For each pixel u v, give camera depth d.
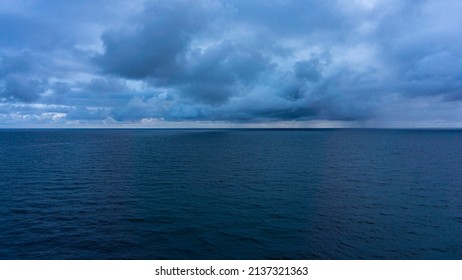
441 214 26.80
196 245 20.52
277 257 19.08
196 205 29.22
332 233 22.56
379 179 41.69
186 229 23.14
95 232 22.44
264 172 47.72
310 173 46.59
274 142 128.25
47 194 33.06
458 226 24.06
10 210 27.30
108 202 30.09
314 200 31.00
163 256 19.06
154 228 23.31
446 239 21.75
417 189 35.62
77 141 134.75
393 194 33.38
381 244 20.89
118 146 104.06
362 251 19.89
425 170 49.22
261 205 29.28
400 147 96.06
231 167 52.91
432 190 35.19
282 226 23.84
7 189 35.34
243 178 42.56
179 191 34.78
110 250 19.72
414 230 23.22
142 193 33.72
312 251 19.80
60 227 23.36
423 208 28.42
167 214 26.52
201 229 23.16
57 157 67.94
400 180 40.91
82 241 20.95
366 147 96.75
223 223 24.38
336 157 67.94
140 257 18.94
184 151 84.75
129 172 47.41
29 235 21.83
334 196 32.56
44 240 21.05
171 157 69.00
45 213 26.56
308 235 22.17
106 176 43.88
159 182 39.75
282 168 51.84
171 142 129.88
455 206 29.08
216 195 32.97
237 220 25.06
